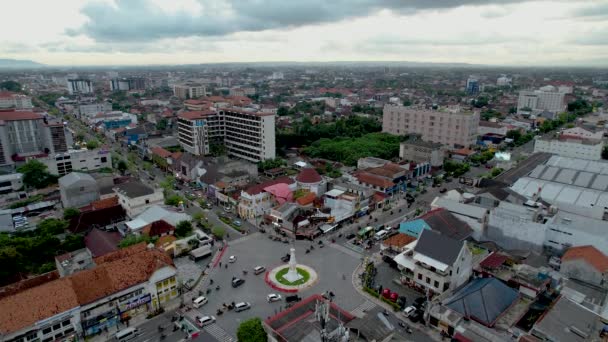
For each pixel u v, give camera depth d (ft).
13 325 229.04
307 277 328.49
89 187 458.91
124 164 613.11
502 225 375.86
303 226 404.77
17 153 625.00
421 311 281.33
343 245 387.14
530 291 294.05
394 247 356.79
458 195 445.78
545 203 424.87
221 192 503.61
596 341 235.61
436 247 306.35
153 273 284.41
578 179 495.00
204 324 269.44
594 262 303.48
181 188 553.23
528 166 578.25
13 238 359.66
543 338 239.71
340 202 445.37
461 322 257.14
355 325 226.17
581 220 371.76
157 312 284.41
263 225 432.66
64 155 568.82
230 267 345.51
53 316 241.55
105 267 278.26
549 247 356.59
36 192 520.01
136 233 376.48
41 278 285.64
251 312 284.00
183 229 387.96
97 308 261.65
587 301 277.85
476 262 329.93
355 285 319.06
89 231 384.68
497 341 239.09
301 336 216.54
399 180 542.16
